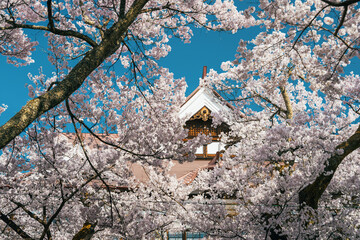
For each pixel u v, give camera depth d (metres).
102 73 7.05
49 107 3.76
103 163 6.87
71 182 6.92
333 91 7.04
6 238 8.68
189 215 6.91
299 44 6.64
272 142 6.09
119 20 4.62
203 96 14.44
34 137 6.61
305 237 6.29
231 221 6.50
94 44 4.87
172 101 7.41
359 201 6.89
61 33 4.82
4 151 7.16
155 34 7.11
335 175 7.17
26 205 7.62
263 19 6.50
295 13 6.09
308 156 6.50
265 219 6.37
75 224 8.52
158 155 6.64
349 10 5.72
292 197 6.26
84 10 6.24
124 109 6.93
